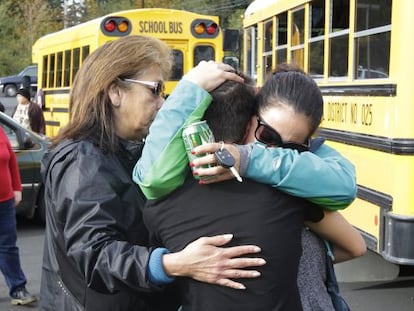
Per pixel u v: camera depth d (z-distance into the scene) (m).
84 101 2.38
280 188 2.02
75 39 12.11
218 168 1.98
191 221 2.04
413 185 4.95
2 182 5.26
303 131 2.11
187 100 2.07
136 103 2.40
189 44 11.16
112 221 2.19
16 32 52.34
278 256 2.01
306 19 6.70
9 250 5.42
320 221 2.14
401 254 4.97
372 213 5.39
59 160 2.32
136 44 2.42
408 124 4.95
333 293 2.23
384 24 5.20
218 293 2.02
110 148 2.35
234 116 2.11
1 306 5.52
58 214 2.26
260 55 8.55
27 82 13.34
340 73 5.98
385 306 5.62
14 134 8.31
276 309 2.01
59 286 2.39
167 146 2.03
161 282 2.05
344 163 2.17
